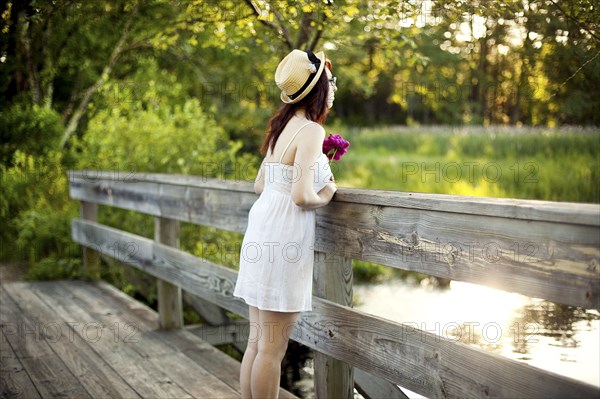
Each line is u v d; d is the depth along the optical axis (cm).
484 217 198
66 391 318
